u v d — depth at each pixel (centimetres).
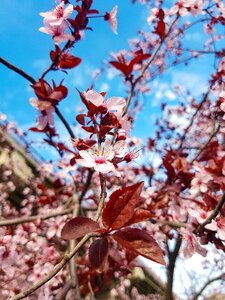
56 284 329
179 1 351
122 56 335
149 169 521
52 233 400
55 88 244
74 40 238
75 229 122
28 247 412
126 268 344
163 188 356
